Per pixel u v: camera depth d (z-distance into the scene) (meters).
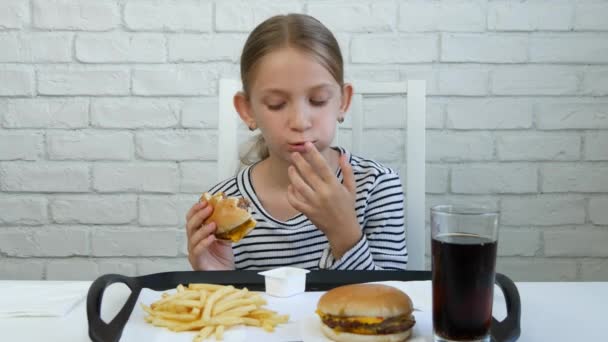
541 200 1.67
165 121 1.65
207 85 1.64
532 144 1.65
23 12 1.62
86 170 1.66
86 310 0.70
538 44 1.63
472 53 1.63
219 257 1.04
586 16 1.63
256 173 1.21
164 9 1.63
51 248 1.68
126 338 0.63
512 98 1.64
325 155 1.18
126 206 1.67
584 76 1.64
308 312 0.71
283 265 1.15
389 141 1.64
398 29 1.63
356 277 0.84
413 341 0.62
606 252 1.68
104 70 1.64
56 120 1.65
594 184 1.66
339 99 1.06
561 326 0.70
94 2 1.62
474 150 1.65
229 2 1.62
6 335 0.67
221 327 0.64
